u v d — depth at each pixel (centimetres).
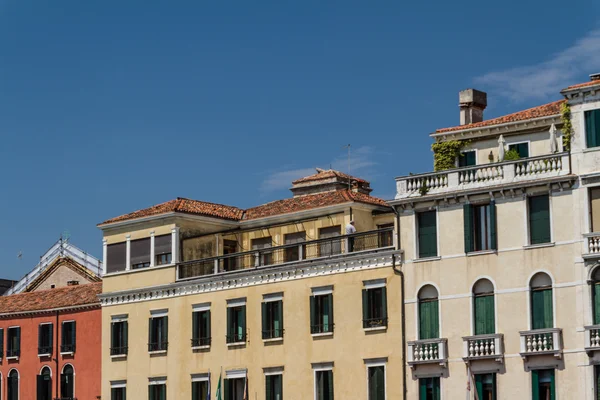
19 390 7931
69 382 7662
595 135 5631
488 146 6209
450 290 5947
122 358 7294
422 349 5978
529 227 5766
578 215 5631
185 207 7294
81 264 9225
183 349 6994
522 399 5672
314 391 6375
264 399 6575
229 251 7319
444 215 6009
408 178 6122
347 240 6500
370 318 6212
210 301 6912
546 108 6150
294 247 6825
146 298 7231
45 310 7838
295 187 7706
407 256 6106
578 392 5531
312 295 6456
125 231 7419
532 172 5778
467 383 5831
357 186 7538
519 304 5734
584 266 5588
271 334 6600
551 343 5612
